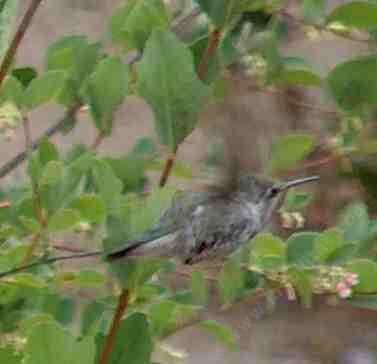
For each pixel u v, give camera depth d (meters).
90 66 7.41
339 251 6.91
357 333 19.17
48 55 7.69
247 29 7.46
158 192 6.00
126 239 6.04
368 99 7.48
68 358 5.82
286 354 18.56
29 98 6.70
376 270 6.84
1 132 6.75
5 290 6.84
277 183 7.29
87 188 6.81
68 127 7.63
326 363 18.55
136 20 6.89
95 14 18.03
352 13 7.32
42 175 6.23
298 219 7.66
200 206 6.67
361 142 7.74
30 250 6.45
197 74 6.70
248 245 7.05
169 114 6.33
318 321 19.20
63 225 6.24
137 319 6.66
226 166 7.17
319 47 14.21
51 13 18.19
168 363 7.23
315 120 14.84
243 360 18.11
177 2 7.84
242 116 15.24
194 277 7.02
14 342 6.84
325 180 15.02
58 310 7.65
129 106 17.50
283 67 7.55
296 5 7.80
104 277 6.75
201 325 7.23
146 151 8.17
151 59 6.31
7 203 7.07
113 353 6.65
